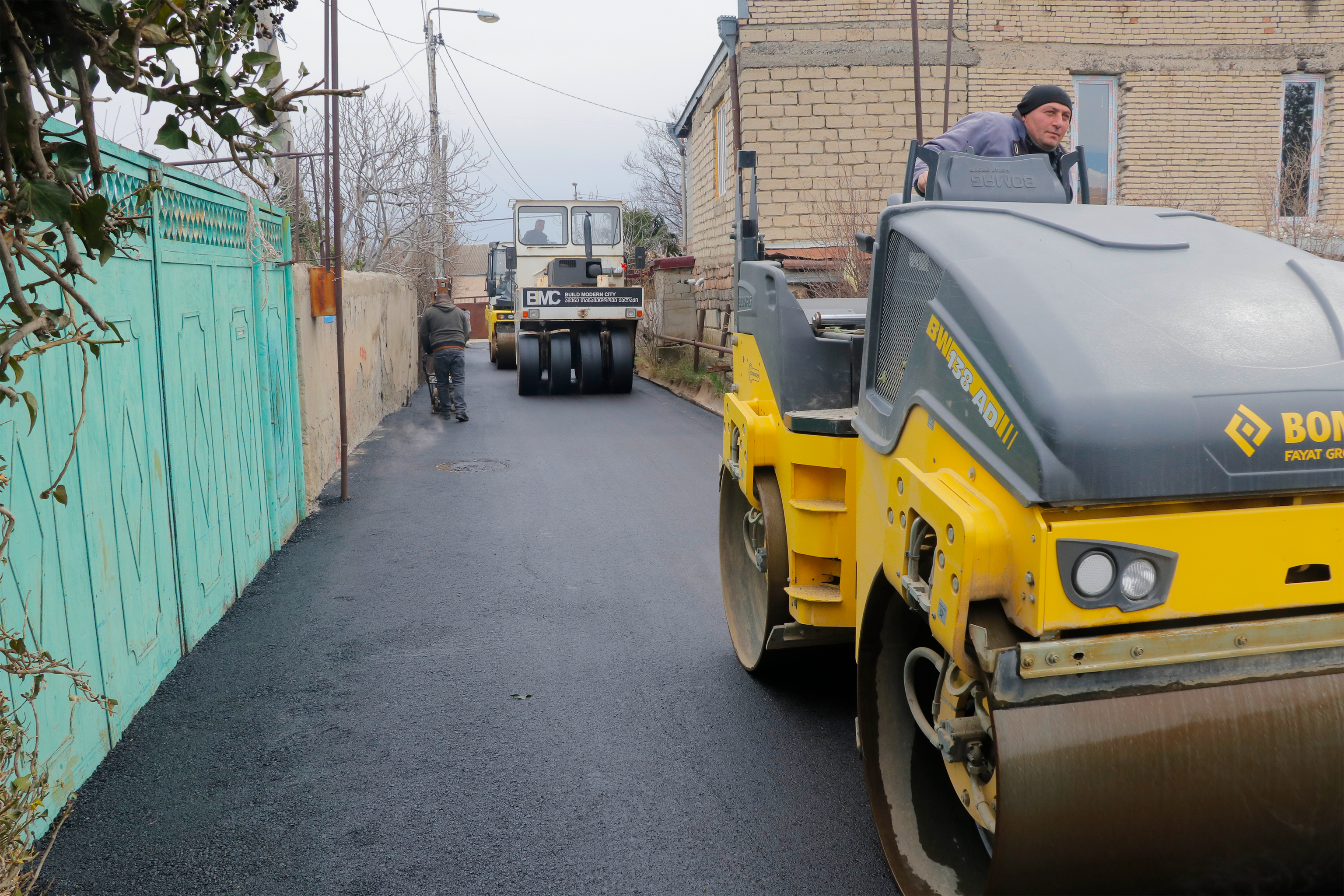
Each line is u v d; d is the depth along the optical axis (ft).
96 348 6.90
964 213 9.37
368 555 22.34
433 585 19.88
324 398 30.40
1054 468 6.74
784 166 46.52
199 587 16.83
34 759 8.06
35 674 7.89
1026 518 6.98
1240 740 7.19
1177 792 7.17
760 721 13.35
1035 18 45.70
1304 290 7.97
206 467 17.30
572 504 27.09
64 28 5.80
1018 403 7.09
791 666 14.62
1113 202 47.32
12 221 6.08
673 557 21.61
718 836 10.52
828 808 11.07
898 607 9.59
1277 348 7.38
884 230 9.80
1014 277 7.91
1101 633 7.20
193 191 16.63
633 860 10.09
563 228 69.10
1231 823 7.31
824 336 13.17
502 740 12.92
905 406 8.84
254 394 20.90
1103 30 45.80
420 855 10.25
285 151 28.37
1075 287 7.80
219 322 18.30
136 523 13.85
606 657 15.83
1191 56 45.98
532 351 55.11
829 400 12.98
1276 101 46.44
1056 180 11.47
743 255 15.89
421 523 25.29
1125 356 7.15
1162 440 6.81
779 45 45.80
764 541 14.12
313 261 42.24
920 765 9.71
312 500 27.17
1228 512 7.03
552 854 10.23
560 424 43.62
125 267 13.42
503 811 11.11
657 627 17.21
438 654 16.07
